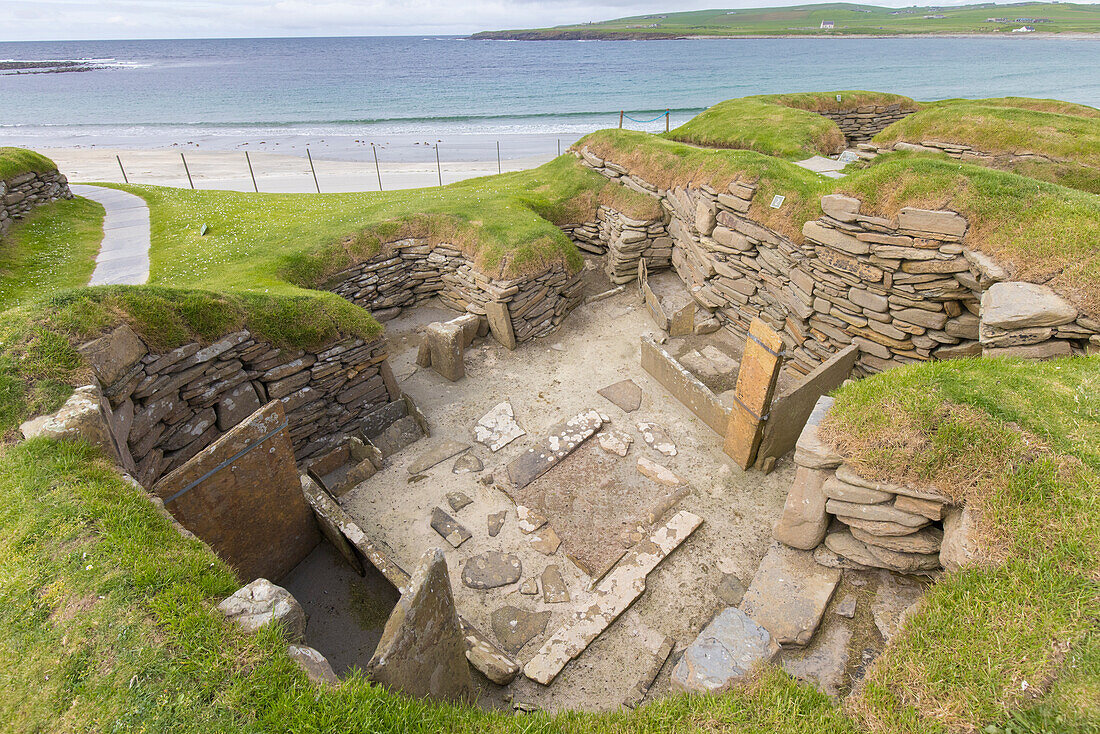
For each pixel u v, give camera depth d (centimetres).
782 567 651
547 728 448
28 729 375
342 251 1426
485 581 786
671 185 1553
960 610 473
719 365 1239
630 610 734
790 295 1147
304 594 764
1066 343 730
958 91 6994
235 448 647
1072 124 1409
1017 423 570
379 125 5681
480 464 1005
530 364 1304
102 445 627
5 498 529
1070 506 494
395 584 679
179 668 412
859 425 624
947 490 551
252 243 1470
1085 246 761
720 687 466
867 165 1502
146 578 470
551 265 1395
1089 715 379
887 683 449
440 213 1572
